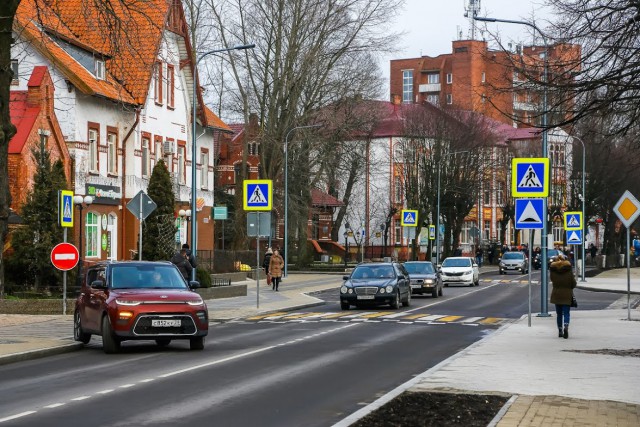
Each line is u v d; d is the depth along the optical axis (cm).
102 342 2864
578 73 2055
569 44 2070
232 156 13300
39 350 2605
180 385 1962
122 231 6919
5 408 1647
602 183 10900
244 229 8731
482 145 11094
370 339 3103
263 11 8175
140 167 7088
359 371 2219
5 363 2433
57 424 1480
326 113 8550
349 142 9000
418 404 1636
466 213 11450
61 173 4591
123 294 2708
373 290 4738
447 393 1759
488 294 6359
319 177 8844
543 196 3366
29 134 5634
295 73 8231
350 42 8288
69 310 4100
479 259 12312
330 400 1756
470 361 2319
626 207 3794
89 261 6306
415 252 9919
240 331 3475
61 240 4509
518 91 2128
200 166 8412
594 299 5762
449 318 4119
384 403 1642
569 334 3131
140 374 2161
